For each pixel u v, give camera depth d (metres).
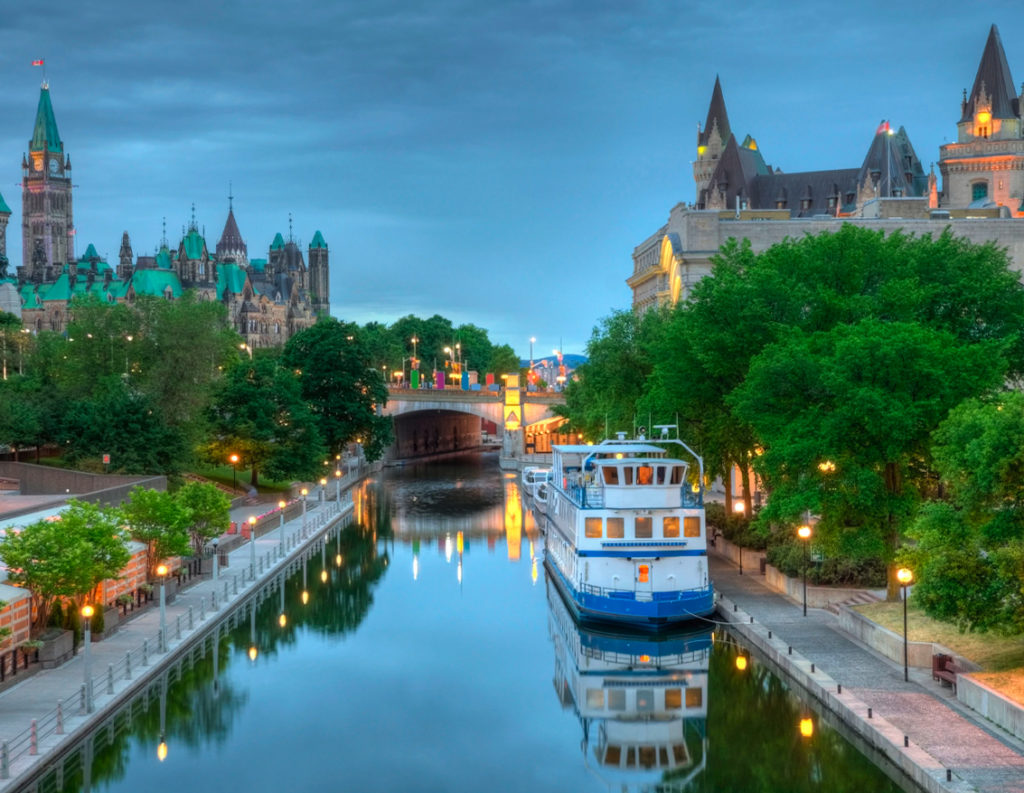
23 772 38.72
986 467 42.78
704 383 75.00
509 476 179.75
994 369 58.94
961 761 37.25
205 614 66.38
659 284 160.75
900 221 140.38
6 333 146.25
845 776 43.28
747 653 58.62
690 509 65.88
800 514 67.38
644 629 63.34
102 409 107.00
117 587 64.00
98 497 85.12
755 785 42.72
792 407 62.31
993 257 76.31
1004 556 41.88
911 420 54.91
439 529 115.06
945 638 50.03
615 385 101.56
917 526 45.97
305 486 134.75
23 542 52.41
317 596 79.56
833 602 63.06
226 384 128.25
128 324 124.31
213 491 78.50
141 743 48.53
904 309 66.12
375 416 165.50
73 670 52.06
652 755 46.06
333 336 159.12
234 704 53.69
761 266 74.00
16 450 116.44
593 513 66.06
